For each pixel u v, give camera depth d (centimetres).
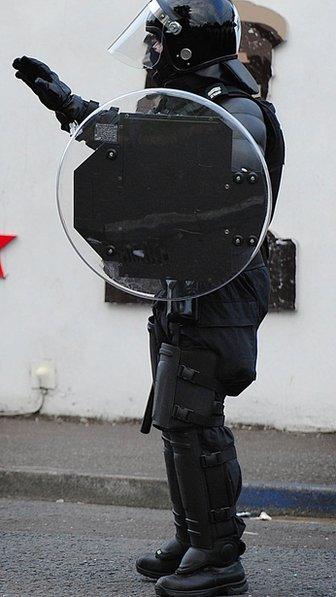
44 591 1666
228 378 1534
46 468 2514
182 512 1634
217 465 1537
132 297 2942
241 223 1451
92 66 2919
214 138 1445
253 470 2525
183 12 1509
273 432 2897
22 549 1973
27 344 3000
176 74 1531
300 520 2370
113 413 2980
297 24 2820
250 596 1605
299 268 2861
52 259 2975
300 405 2889
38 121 2958
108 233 1485
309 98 2828
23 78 1577
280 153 1568
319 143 2833
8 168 2973
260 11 2820
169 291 1484
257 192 1443
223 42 1523
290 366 2884
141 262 1485
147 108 1464
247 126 1470
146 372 2961
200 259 1466
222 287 1517
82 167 1482
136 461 2589
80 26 2917
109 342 2967
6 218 2983
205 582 1541
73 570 1805
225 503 1547
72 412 2997
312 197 2844
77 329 2978
